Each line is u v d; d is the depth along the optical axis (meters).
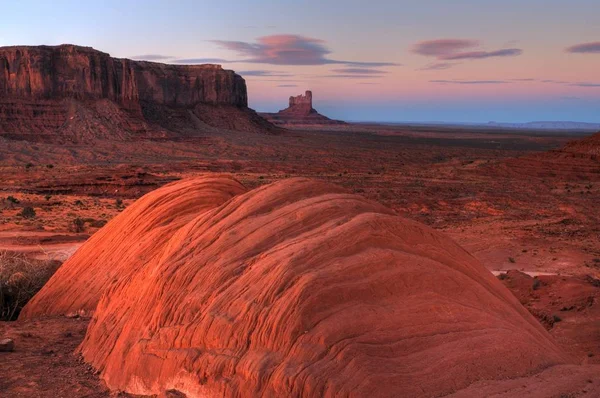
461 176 84.94
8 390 8.11
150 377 7.77
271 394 6.55
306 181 9.73
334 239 7.96
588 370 7.63
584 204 56.50
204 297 8.00
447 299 8.02
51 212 46.53
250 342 7.16
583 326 15.84
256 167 100.62
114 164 102.75
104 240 12.58
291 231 8.55
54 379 8.53
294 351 6.80
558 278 21.33
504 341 7.72
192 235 9.04
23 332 10.89
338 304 7.23
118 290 9.98
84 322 11.52
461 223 45.03
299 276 7.40
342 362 6.64
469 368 7.14
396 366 6.84
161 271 8.62
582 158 84.06
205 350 7.42
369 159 128.75
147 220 11.86
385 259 7.90
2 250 23.67
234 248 8.47
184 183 12.45
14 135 126.88
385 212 9.65
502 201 58.09
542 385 6.97
